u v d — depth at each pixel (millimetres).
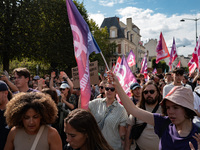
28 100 2016
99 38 37625
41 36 18953
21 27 18031
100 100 3396
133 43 54844
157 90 3035
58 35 22062
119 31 47844
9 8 17188
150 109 3074
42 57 20891
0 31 17188
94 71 4059
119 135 3076
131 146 3285
